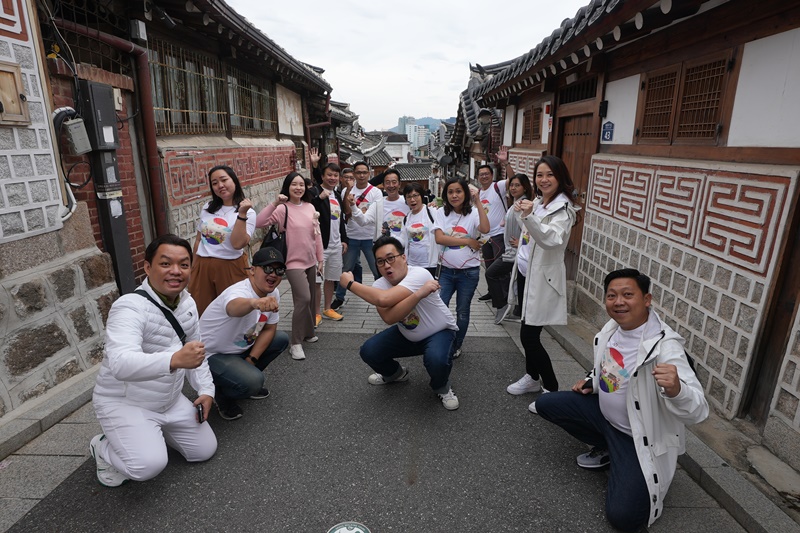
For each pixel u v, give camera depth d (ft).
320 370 14.07
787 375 8.80
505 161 22.15
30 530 7.77
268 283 10.93
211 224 13.94
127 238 15.19
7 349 10.54
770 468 8.77
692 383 7.39
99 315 13.28
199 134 21.65
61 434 10.36
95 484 8.88
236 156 24.43
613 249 15.57
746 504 7.87
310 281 15.67
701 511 8.22
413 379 13.60
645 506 7.64
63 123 12.44
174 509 8.29
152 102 16.87
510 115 30.60
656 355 7.60
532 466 9.60
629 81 15.11
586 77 18.04
